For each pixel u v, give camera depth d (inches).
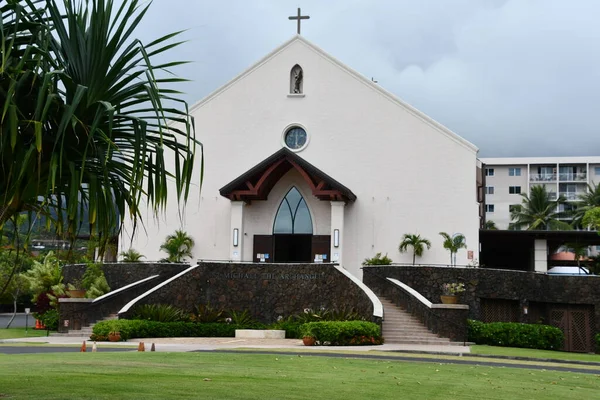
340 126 1694.1
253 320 1407.5
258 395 472.1
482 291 1382.9
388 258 1588.3
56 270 1619.1
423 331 1230.3
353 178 1669.5
